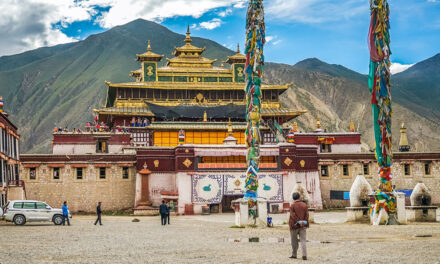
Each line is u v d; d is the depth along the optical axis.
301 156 71.00
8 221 41.72
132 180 68.81
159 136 82.06
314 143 83.00
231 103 89.38
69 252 21.88
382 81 41.38
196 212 64.94
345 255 20.19
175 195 64.88
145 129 81.44
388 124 41.06
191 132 83.31
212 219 54.31
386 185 40.16
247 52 42.09
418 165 75.69
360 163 74.12
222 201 68.62
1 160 52.28
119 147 75.25
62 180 66.81
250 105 41.38
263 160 70.25
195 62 96.94
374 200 40.72
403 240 25.94
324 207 72.50
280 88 91.75
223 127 83.50
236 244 25.17
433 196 75.44
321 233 31.19
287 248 23.16
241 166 66.81
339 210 70.56
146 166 67.31
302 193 42.72
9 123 57.16
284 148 68.44
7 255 20.77
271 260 19.05
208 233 32.78
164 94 90.19
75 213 66.38
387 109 41.22
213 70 93.62
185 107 87.75
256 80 41.81
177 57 97.94
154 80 91.06
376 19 41.72
